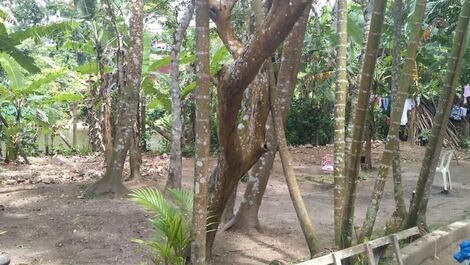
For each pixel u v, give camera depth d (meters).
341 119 4.83
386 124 15.99
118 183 8.38
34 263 5.05
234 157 4.40
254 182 6.25
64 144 18.23
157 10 11.68
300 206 4.82
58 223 6.53
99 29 10.55
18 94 12.45
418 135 16.61
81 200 7.94
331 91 14.12
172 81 8.01
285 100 5.66
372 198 4.83
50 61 14.57
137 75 8.41
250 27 4.90
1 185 9.27
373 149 14.35
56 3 12.56
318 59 13.23
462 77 13.81
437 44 11.04
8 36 8.77
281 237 6.09
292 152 14.35
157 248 4.25
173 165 7.96
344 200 4.59
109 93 11.25
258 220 6.59
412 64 4.65
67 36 11.79
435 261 5.38
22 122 14.45
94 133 15.23
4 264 4.04
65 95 13.78
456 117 17.00
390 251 5.17
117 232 6.13
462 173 11.48
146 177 10.27
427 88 15.39
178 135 8.00
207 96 3.73
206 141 3.78
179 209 4.53
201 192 3.83
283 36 3.60
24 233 6.08
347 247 4.58
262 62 3.75
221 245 5.73
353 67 10.75
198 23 3.65
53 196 8.22
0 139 13.29
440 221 6.88
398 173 5.73
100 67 10.48
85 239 5.86
